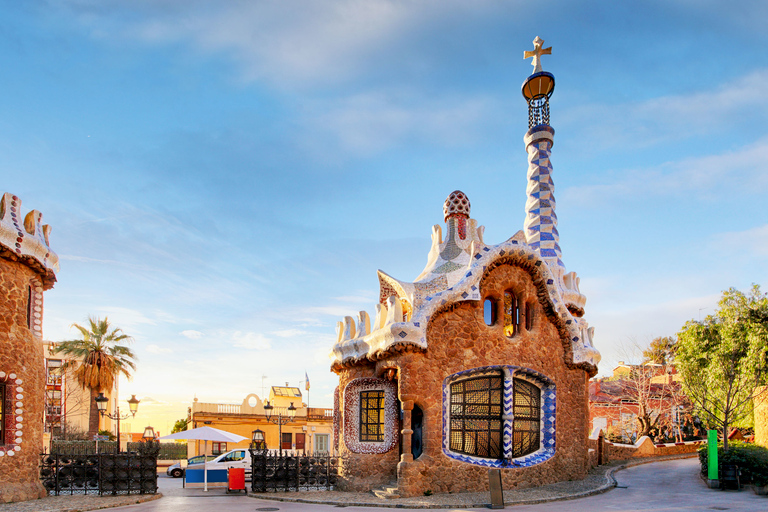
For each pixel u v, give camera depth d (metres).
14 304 16.97
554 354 20.03
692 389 24.22
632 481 20.61
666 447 31.00
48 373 45.16
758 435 25.72
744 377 22.39
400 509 15.47
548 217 25.92
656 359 46.31
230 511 15.17
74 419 46.50
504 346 18.73
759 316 22.91
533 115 27.25
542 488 18.12
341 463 20.44
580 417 20.72
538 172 26.47
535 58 27.53
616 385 46.53
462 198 22.41
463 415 18.27
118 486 18.58
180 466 34.03
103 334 39.84
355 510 15.43
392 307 18.20
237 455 27.53
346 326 21.41
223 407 44.94
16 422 16.69
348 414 20.59
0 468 16.06
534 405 19.61
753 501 15.52
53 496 17.89
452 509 15.20
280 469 20.11
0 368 16.30
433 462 17.41
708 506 14.78
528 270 19.70
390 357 18.12
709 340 25.86
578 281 25.45
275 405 47.22
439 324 18.22
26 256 17.06
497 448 18.42
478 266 18.48
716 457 18.36
